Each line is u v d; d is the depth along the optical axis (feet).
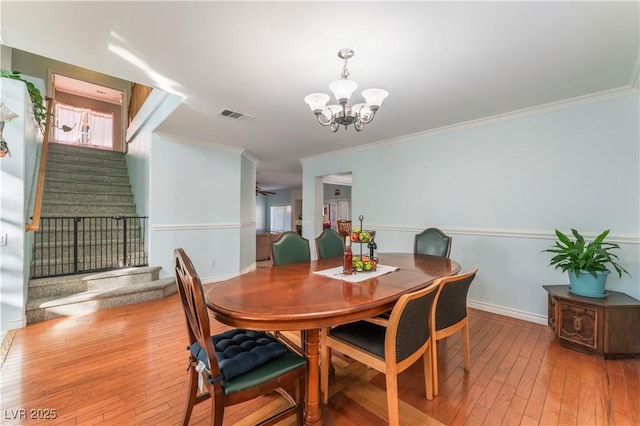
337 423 5.43
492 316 10.79
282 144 15.64
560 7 5.24
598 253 8.02
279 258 8.86
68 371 6.99
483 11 5.33
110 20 5.65
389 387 4.85
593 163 9.12
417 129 12.75
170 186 14.35
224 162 16.40
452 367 7.28
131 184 17.49
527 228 10.38
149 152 14.01
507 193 10.84
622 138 8.67
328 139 14.56
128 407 5.75
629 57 6.90
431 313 6.02
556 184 9.80
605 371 7.00
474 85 8.43
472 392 6.27
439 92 8.91
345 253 7.11
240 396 4.27
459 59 7.02
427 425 5.30
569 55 6.83
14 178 9.12
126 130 20.22
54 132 22.29
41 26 5.81
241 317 4.44
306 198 19.51
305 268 7.82
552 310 8.87
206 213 15.65
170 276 14.21
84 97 24.97
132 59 7.06
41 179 10.73
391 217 14.57
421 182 13.37
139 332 9.21
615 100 8.77
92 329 9.39
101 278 11.90
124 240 13.44
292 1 5.08
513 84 8.37
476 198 11.63
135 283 12.71
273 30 5.92
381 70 7.55
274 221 43.19
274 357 4.83
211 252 15.84
